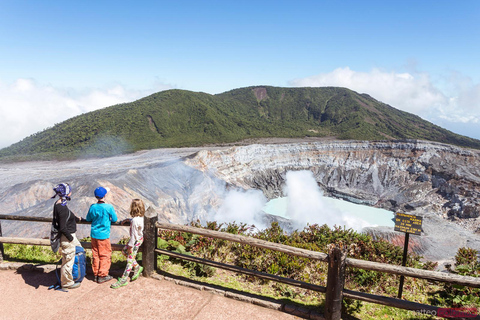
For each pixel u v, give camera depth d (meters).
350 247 9.30
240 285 6.36
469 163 102.38
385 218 84.00
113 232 30.59
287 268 7.46
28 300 5.29
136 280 6.08
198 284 5.96
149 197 51.31
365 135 177.75
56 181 44.97
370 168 111.25
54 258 7.45
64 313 4.95
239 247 8.62
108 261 5.95
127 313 4.99
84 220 5.88
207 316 5.00
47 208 38.50
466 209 78.12
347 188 105.69
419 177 102.44
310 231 11.52
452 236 62.62
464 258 8.44
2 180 48.41
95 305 5.18
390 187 102.56
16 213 37.34
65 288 5.64
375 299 4.86
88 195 42.03
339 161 115.62
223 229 10.73
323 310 5.41
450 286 7.04
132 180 52.66
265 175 101.88
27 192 42.28
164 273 6.44
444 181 94.69
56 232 5.50
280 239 10.39
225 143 129.75
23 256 7.45
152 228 6.10
